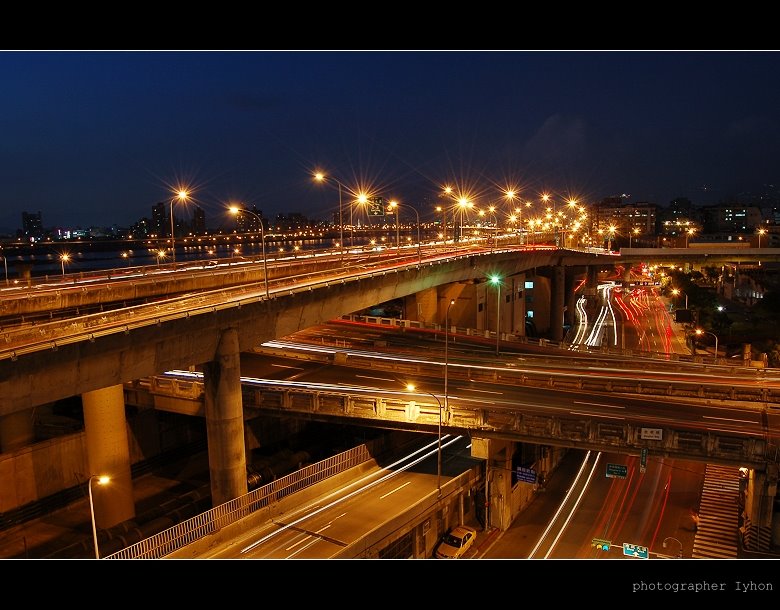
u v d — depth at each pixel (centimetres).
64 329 3819
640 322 13925
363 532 3597
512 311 11819
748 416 4434
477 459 4831
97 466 4584
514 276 11838
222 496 4409
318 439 6397
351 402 4569
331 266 7544
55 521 4875
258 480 4953
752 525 3794
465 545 4184
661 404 4734
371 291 6166
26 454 4888
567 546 4319
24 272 9462
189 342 4088
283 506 3891
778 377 5700
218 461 4397
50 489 5053
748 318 12131
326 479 4234
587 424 3953
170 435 6047
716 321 11100
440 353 6788
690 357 7200
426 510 4038
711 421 4316
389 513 3856
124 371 3725
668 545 4241
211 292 4894
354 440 5925
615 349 7425
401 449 5069
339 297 5594
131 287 5672
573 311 15200
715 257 15700
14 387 3159
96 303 5422
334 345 7088
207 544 3384
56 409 6138
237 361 4425
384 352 6750
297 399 4719
